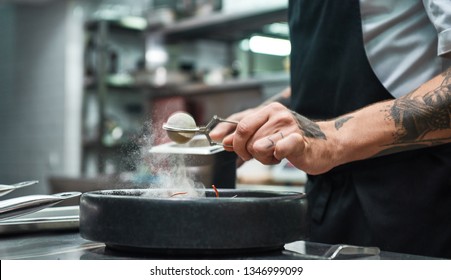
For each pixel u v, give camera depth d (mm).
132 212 598
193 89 3391
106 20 3602
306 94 1100
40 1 4133
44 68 4148
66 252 664
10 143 4508
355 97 1031
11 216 747
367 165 1010
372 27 997
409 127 826
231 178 1035
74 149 3885
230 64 3510
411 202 975
